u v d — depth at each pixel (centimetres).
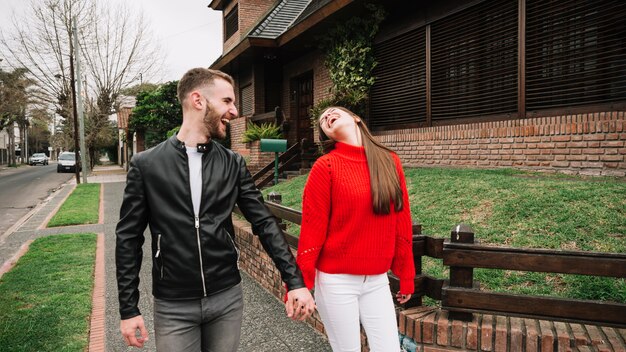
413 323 264
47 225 920
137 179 171
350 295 205
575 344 234
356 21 960
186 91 180
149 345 348
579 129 570
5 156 6612
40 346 333
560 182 491
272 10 1498
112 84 2794
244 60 1455
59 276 525
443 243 262
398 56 925
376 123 1001
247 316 397
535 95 656
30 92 3131
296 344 337
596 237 347
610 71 577
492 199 468
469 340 250
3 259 669
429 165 820
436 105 832
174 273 170
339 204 200
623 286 287
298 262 208
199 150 177
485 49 731
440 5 802
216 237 174
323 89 1209
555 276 310
